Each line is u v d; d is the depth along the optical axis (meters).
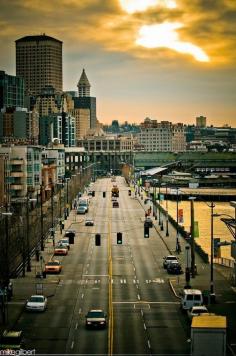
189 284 123.81
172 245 175.25
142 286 122.81
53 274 134.75
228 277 131.38
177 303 108.88
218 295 115.00
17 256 147.12
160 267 143.00
